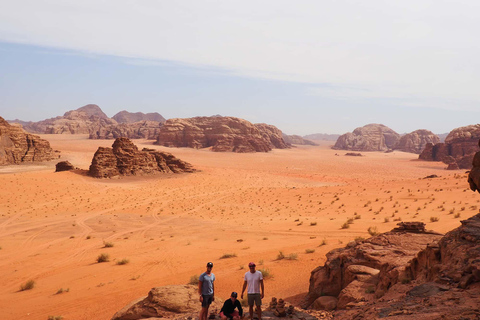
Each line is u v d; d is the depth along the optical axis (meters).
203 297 11.48
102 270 31.78
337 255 19.34
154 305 16.27
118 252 39.47
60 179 108.75
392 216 49.22
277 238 41.16
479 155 11.89
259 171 185.50
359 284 15.73
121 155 130.38
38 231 53.78
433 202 57.56
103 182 113.56
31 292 27.09
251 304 11.46
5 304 24.47
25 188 89.44
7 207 71.50
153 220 62.78
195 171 154.50
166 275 28.19
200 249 37.78
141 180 124.19
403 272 14.50
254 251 34.09
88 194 90.69
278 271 25.33
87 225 58.28
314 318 12.38
